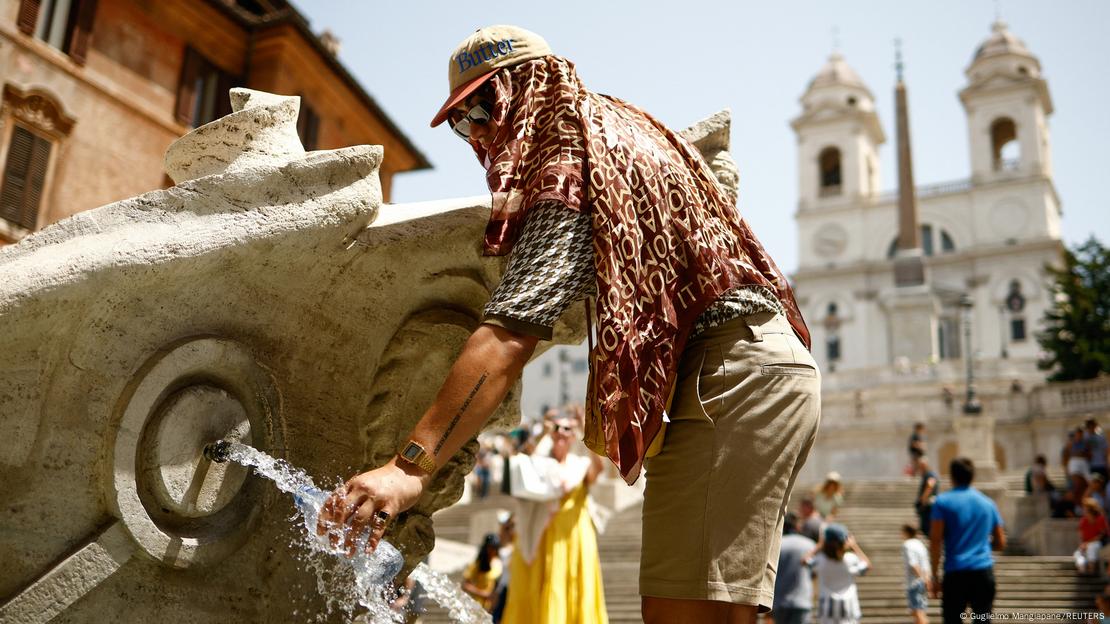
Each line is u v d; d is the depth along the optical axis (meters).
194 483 2.31
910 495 25.34
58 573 2.10
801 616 9.38
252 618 2.44
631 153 2.22
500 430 2.94
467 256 2.71
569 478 6.59
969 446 28.89
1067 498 19.33
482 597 10.67
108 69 20.55
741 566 2.20
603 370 2.05
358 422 2.74
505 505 23.47
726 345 2.27
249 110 2.58
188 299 2.33
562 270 2.05
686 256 2.26
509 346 1.98
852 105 87.38
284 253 2.45
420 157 29.92
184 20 22.33
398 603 2.77
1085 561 14.69
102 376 2.19
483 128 2.46
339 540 1.88
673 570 2.24
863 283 80.56
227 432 2.39
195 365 2.33
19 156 18.55
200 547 2.30
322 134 25.62
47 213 19.03
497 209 2.16
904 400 47.84
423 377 2.81
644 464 2.43
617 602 14.20
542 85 2.36
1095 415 42.50
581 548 6.60
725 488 2.22
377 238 2.57
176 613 2.29
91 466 2.18
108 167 20.44
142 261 2.19
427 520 2.82
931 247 81.19
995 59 83.00
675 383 2.30
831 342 80.44
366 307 2.68
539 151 2.23
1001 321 76.31
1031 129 80.50
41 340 2.10
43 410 2.12
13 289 2.04
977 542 8.37
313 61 24.58
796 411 2.27
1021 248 77.06
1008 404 46.69
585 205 2.12
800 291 82.62
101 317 2.17
